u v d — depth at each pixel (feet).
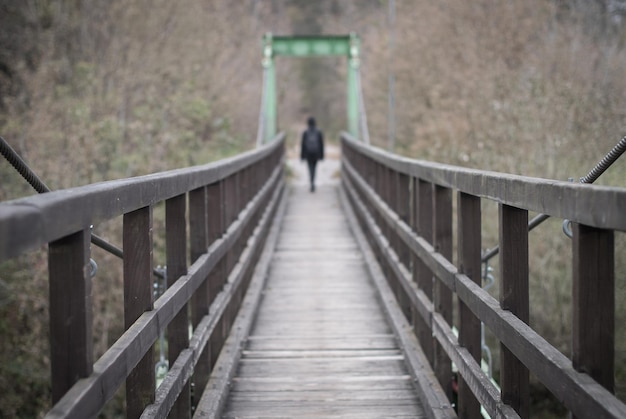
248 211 26.58
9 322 41.50
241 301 24.79
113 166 49.34
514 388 10.47
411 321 22.43
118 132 51.19
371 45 113.19
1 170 43.78
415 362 18.30
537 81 47.47
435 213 16.34
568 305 47.24
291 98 163.22
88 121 47.60
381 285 27.48
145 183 9.95
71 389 7.14
